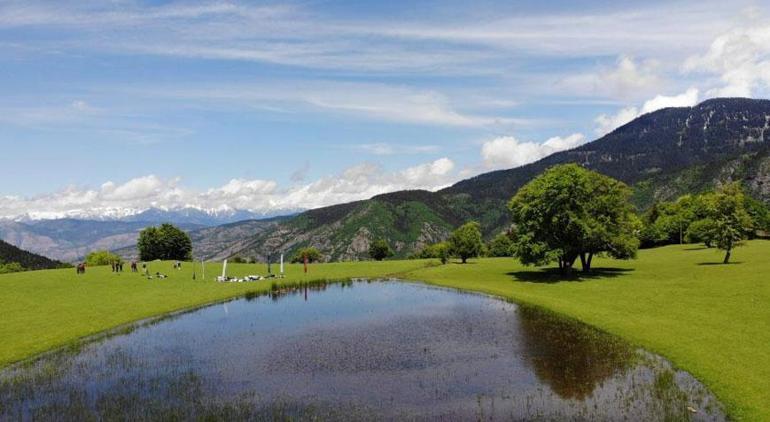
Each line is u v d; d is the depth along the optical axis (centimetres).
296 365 3372
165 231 16725
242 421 2400
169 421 2411
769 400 2423
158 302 5938
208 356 3638
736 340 3466
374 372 3188
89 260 15700
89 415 2505
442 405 2592
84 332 4356
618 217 8094
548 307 5206
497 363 3334
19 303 5878
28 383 3047
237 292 6875
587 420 2358
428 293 6756
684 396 2608
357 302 6131
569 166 7838
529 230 7950
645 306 4903
